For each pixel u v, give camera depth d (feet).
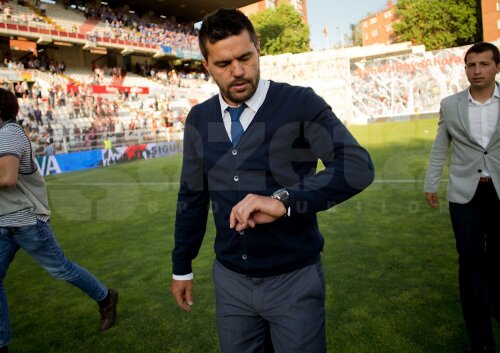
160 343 8.59
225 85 4.64
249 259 4.94
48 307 10.89
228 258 5.16
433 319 8.63
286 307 4.88
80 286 8.86
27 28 75.77
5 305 7.72
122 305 10.57
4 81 67.36
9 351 8.66
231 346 5.28
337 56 95.66
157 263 13.82
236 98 4.70
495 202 7.41
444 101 8.00
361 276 11.11
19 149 7.20
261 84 4.92
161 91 90.38
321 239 5.26
